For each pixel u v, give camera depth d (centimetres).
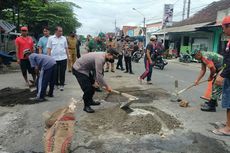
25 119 636
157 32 4447
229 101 573
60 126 443
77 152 479
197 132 591
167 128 602
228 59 566
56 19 3675
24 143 513
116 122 612
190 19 3775
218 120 680
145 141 533
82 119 632
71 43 1434
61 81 957
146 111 696
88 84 676
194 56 774
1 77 1256
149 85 1141
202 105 775
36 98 809
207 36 2945
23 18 3372
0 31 2236
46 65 795
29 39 1018
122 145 512
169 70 1919
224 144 536
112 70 1573
